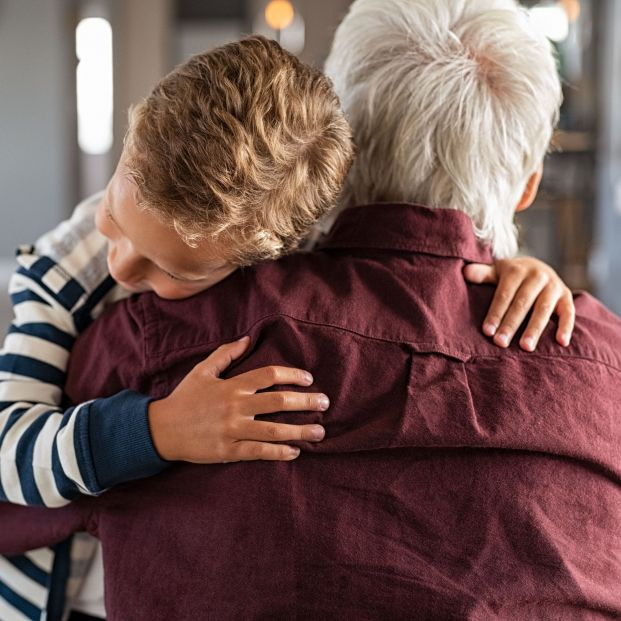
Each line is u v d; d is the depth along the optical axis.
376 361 0.76
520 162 0.88
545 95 0.87
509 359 0.78
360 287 0.79
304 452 0.73
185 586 0.74
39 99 6.34
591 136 5.25
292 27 5.87
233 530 0.72
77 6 6.33
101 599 0.88
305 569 0.71
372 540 0.71
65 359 0.88
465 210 0.87
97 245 0.89
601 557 0.75
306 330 0.76
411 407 0.74
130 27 6.01
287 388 0.74
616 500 0.76
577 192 5.29
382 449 0.74
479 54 0.85
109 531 0.78
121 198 0.72
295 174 0.71
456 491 0.73
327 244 0.85
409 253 0.83
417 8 0.85
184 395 0.75
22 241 6.50
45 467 0.77
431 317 0.78
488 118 0.84
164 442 0.74
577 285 5.20
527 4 5.21
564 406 0.76
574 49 5.25
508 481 0.73
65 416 0.79
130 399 0.77
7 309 4.64
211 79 0.69
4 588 0.87
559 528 0.74
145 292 0.84
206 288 0.80
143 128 0.70
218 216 0.68
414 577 0.71
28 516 0.83
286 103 0.70
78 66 6.47
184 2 5.98
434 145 0.84
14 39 6.29
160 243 0.72
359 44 0.87
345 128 0.76
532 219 5.28
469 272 0.84
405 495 0.73
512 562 0.72
